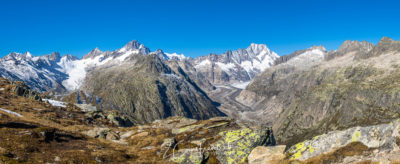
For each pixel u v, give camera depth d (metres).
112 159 27.75
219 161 28.55
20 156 22.50
